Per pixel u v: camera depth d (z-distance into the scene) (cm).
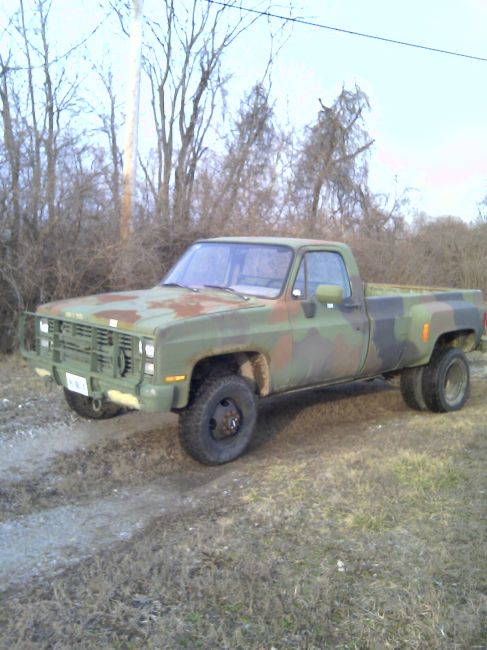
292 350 581
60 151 1027
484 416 718
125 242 986
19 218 951
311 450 596
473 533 412
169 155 1410
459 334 802
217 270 638
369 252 1523
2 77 979
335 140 1902
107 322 518
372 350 664
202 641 305
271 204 1359
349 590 350
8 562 381
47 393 745
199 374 547
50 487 499
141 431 635
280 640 308
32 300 945
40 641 302
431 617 324
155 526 433
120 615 322
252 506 457
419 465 529
